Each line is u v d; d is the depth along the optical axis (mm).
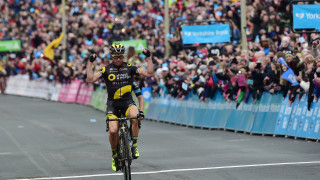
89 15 67188
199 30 42656
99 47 58375
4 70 81250
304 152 25094
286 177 19078
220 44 43844
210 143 30266
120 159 18172
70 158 26188
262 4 40250
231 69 35562
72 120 46594
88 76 19156
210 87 38125
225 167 21797
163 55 49719
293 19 31359
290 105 31062
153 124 42938
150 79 46906
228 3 45188
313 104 29266
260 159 23531
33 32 75812
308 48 32094
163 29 52750
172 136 34406
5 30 82000
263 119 33031
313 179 18500
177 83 41500
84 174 21609
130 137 19797
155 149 28625
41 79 73875
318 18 31203
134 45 49875
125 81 19406
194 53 41094
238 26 43094
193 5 52000
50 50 67688
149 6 58031
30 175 21734
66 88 67312
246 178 19297
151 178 20250
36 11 80750
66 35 70812
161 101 45438
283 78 31000
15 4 82750
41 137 35438
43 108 58969
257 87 33250
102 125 42281
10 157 26969
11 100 70438
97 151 28438
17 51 80125
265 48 35062
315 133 28922
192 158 24844
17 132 38625
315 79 28500
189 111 40750
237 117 35469
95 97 59000
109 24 59000
